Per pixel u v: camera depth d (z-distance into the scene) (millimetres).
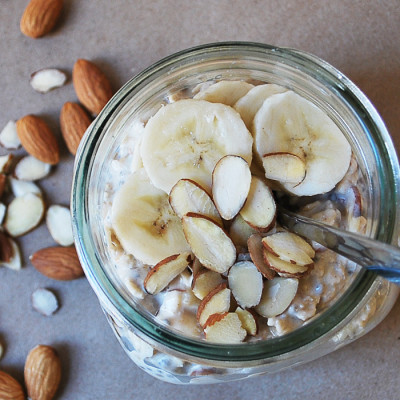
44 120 446
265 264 337
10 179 450
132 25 437
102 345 437
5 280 444
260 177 349
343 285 346
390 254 294
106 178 366
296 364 378
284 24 425
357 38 421
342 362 418
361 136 350
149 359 375
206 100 357
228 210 338
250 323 341
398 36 419
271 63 361
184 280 350
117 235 356
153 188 358
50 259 438
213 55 362
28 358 438
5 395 435
